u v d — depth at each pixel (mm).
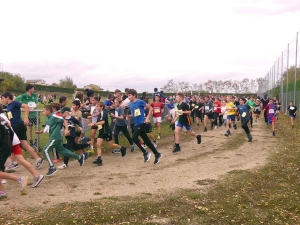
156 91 18234
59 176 6863
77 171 7355
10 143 5512
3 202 5121
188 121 10008
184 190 5906
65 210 4727
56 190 5828
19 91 64875
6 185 6078
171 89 64750
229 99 14883
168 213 4746
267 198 5473
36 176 5953
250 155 9273
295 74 24047
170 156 9234
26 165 5891
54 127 7168
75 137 7953
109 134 8297
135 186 6168
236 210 4895
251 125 17125
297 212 4840
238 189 5973
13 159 7426
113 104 11742
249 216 4664
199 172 7320
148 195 5594
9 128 5578
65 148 7477
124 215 4617
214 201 5301
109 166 7922
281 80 31672
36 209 4785
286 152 9602
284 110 30188
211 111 15555
